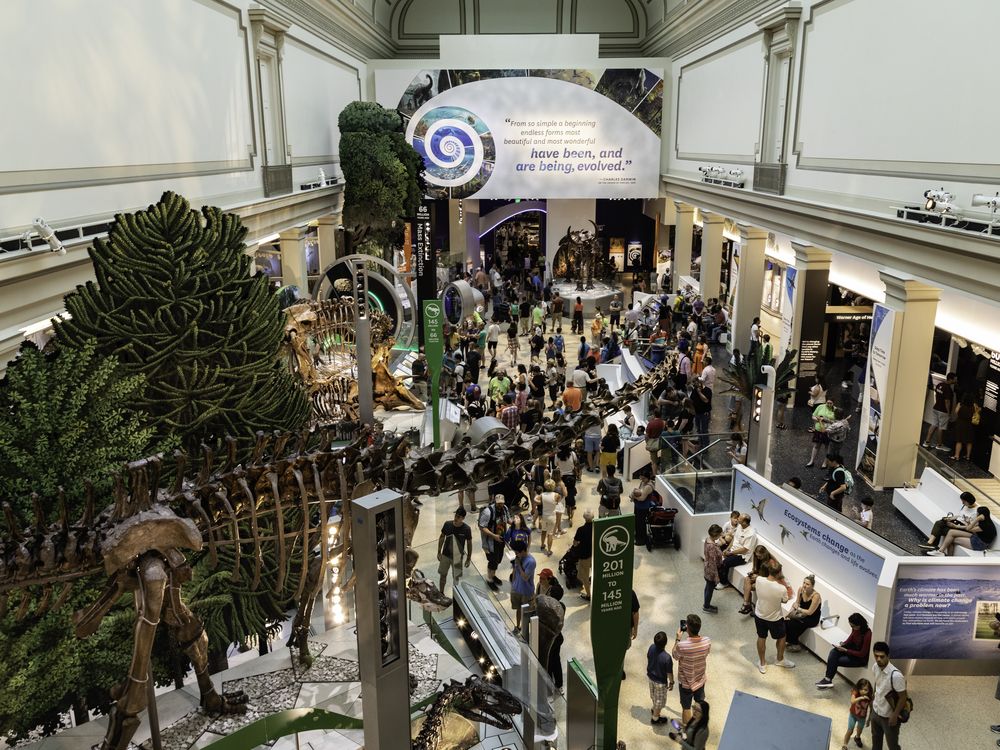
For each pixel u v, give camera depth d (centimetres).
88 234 884
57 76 834
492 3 2923
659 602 999
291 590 772
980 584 812
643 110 2462
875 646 718
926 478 1164
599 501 1255
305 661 662
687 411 1395
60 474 605
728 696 819
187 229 750
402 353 1845
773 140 1686
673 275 2678
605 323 2386
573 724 584
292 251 1794
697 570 1084
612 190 2505
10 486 588
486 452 762
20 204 770
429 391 1523
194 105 1207
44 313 815
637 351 1819
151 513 527
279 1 1619
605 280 3077
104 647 643
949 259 1034
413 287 2314
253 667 664
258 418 764
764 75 1688
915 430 1230
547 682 627
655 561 1109
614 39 2956
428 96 2402
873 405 1259
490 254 3331
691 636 755
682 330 2069
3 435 595
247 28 1442
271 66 1606
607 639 536
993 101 935
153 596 512
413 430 1330
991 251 922
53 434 612
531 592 883
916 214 1093
